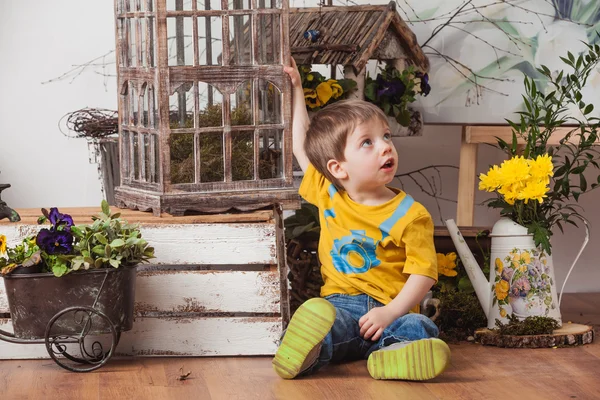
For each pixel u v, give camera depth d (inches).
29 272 67.0
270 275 75.2
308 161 80.1
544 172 81.0
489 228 93.0
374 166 73.0
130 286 69.4
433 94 101.2
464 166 102.0
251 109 78.7
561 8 100.9
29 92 104.5
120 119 84.7
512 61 101.0
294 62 81.0
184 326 74.6
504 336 78.8
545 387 65.1
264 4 78.2
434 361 65.6
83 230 69.1
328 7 95.2
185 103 76.7
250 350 74.9
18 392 63.8
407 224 72.2
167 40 75.1
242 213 78.6
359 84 93.2
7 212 76.1
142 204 79.6
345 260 74.5
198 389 64.5
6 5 103.2
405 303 71.1
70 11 104.5
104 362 69.3
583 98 101.0
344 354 72.2
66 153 105.9
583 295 108.7
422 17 101.0
